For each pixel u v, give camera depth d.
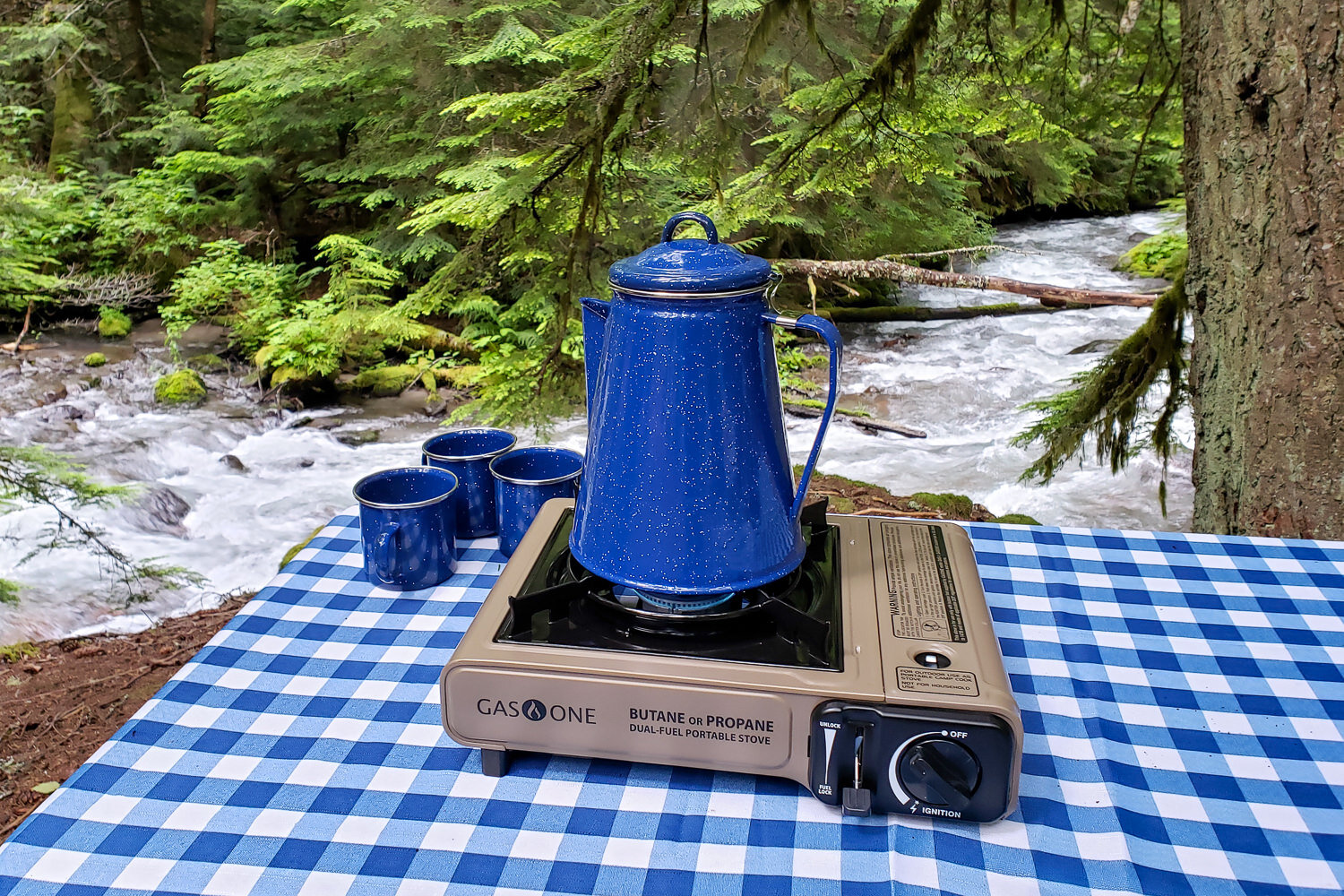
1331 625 1.00
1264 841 0.72
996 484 4.72
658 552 0.79
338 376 6.50
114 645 3.40
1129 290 7.93
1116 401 3.04
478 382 4.27
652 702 0.74
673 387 0.76
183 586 3.93
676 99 2.27
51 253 7.31
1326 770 0.79
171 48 8.91
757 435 0.78
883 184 5.64
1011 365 6.50
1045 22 3.02
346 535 1.23
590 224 2.45
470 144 6.28
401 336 6.53
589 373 0.85
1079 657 0.95
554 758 0.82
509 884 0.68
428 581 1.08
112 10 8.45
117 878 0.68
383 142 7.28
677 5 2.02
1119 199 10.39
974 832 0.72
